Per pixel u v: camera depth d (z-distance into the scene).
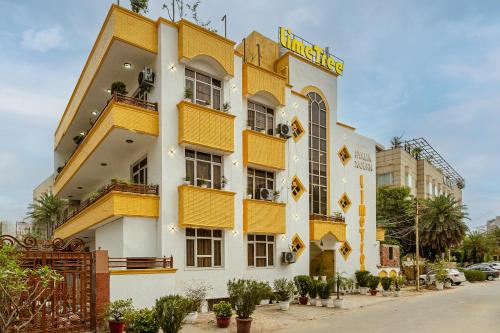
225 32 17.98
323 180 23.61
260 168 19.11
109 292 11.75
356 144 26.34
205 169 16.61
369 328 12.66
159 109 15.37
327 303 17.84
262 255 18.69
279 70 22.92
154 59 16.05
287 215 20.06
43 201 37.09
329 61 25.56
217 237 16.59
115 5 14.77
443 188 70.19
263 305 17.75
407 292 25.56
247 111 19.02
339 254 23.81
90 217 17.23
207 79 17.11
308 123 22.92
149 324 10.34
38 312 9.14
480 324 13.34
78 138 24.27
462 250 56.53
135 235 14.55
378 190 47.94
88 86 18.77
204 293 14.92
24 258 9.95
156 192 15.13
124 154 17.77
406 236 42.38
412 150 63.56
